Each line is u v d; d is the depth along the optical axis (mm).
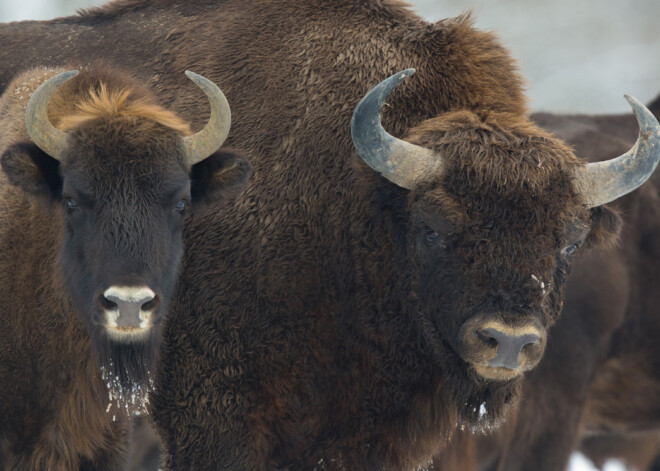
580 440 34625
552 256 20312
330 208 23250
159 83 24938
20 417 22797
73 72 20250
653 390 32312
